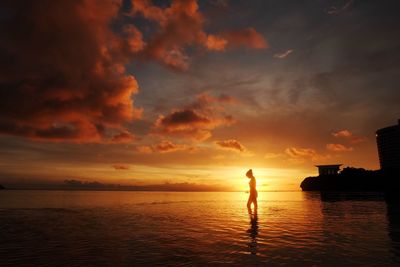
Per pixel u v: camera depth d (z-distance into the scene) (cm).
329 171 10144
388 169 8350
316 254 614
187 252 645
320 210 1784
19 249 680
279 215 1496
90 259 583
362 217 1345
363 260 559
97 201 2922
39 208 1925
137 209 1900
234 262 555
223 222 1203
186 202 2870
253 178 1770
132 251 657
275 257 593
